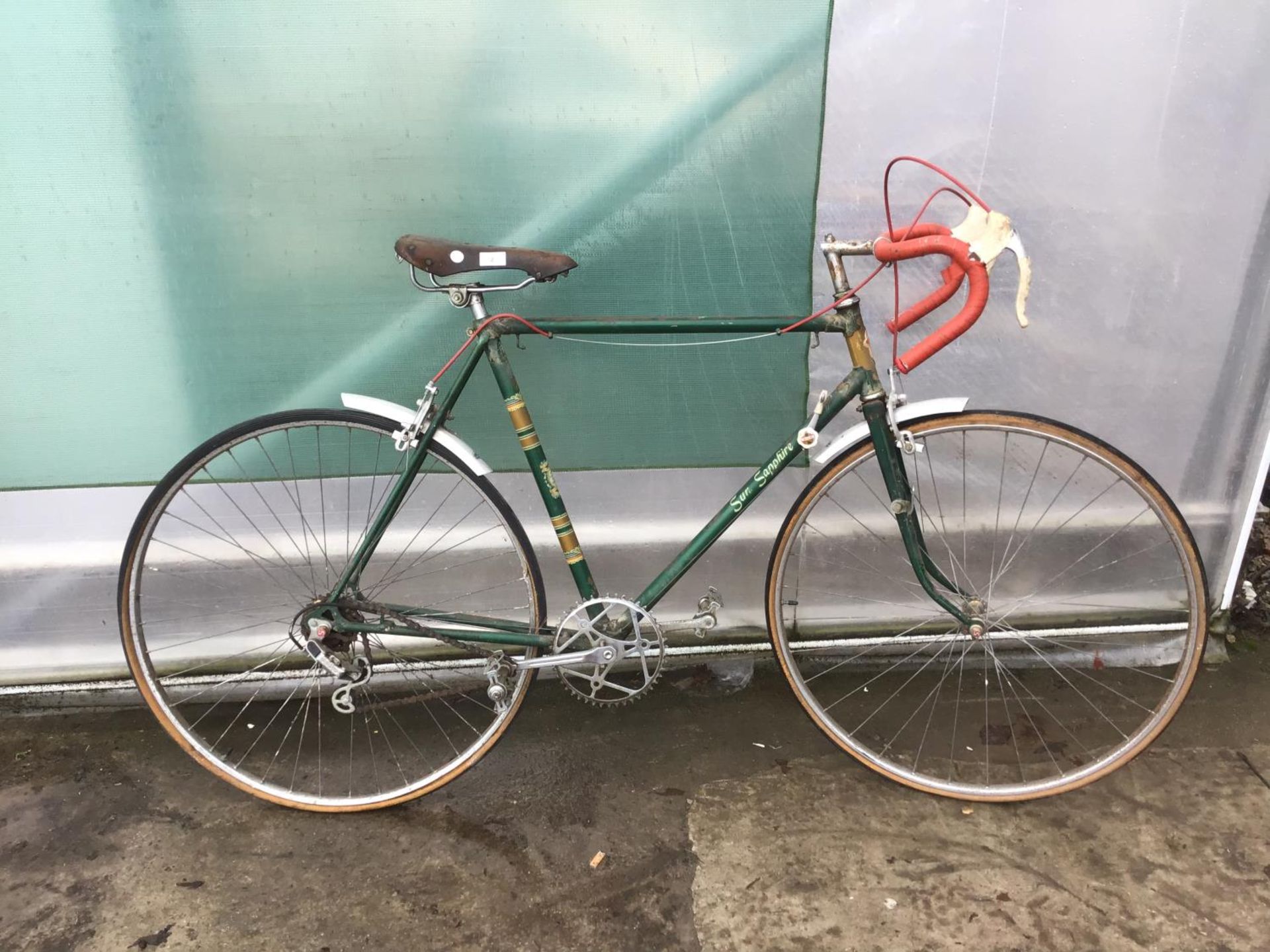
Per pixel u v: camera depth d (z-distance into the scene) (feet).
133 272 6.34
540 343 6.73
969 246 5.31
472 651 6.51
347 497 7.25
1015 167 6.45
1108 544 7.80
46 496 7.06
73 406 6.68
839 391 5.91
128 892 5.79
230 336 6.59
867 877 5.86
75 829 6.30
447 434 6.07
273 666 7.76
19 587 7.32
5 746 7.14
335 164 6.17
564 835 6.25
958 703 7.62
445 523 7.45
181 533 7.29
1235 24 6.04
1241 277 6.77
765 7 5.91
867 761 6.73
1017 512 7.68
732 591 7.86
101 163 6.05
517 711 6.57
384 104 6.04
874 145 6.34
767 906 5.65
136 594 6.37
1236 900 5.63
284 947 5.41
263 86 5.94
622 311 6.69
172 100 5.94
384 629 6.23
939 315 6.88
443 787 6.72
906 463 7.54
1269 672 7.80
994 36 6.08
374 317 6.61
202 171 6.13
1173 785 6.57
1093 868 5.90
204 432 6.88
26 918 5.58
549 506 6.21
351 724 7.48
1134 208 6.57
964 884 5.80
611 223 6.43
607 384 6.89
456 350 6.73
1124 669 7.97
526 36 5.93
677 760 6.96
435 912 5.65
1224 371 7.10
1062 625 8.09
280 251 6.37
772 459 6.20
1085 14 6.04
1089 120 6.31
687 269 6.58
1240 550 7.77
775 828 6.28
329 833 6.31
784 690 7.80
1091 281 6.81
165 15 5.74
